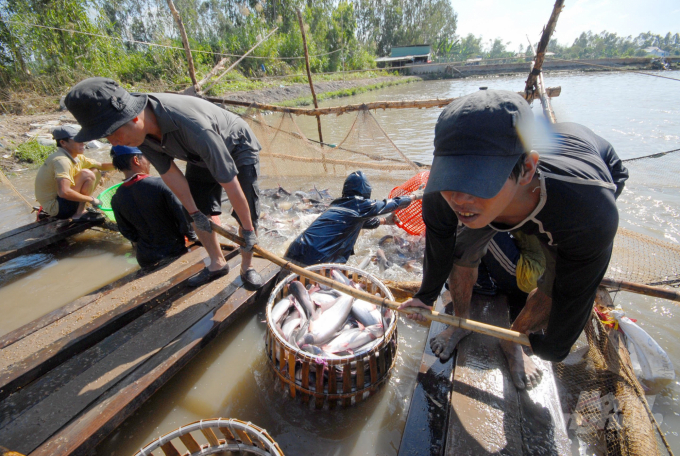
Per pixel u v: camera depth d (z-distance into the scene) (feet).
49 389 6.99
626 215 14.97
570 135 5.38
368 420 7.27
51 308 10.98
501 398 6.88
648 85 67.72
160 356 7.75
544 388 7.16
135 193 10.57
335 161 19.44
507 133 3.61
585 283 4.91
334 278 9.30
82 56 45.19
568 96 55.31
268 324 7.59
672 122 33.22
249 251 9.17
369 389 7.26
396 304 7.23
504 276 9.22
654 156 18.83
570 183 4.23
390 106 17.03
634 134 29.30
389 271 12.03
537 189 4.37
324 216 11.44
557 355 6.09
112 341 8.18
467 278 7.70
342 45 95.25
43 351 7.64
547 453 6.00
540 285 6.78
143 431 7.16
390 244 13.83
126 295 9.46
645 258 11.00
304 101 55.57
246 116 19.49
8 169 23.98
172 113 7.59
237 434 5.80
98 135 6.66
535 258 8.55
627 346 7.98
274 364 7.58
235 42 64.90
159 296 9.46
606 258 4.68
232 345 9.18
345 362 6.74
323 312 8.51
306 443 6.86
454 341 8.09
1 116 33.88
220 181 8.27
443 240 5.89
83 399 6.76
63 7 44.24
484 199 3.76
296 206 16.78
